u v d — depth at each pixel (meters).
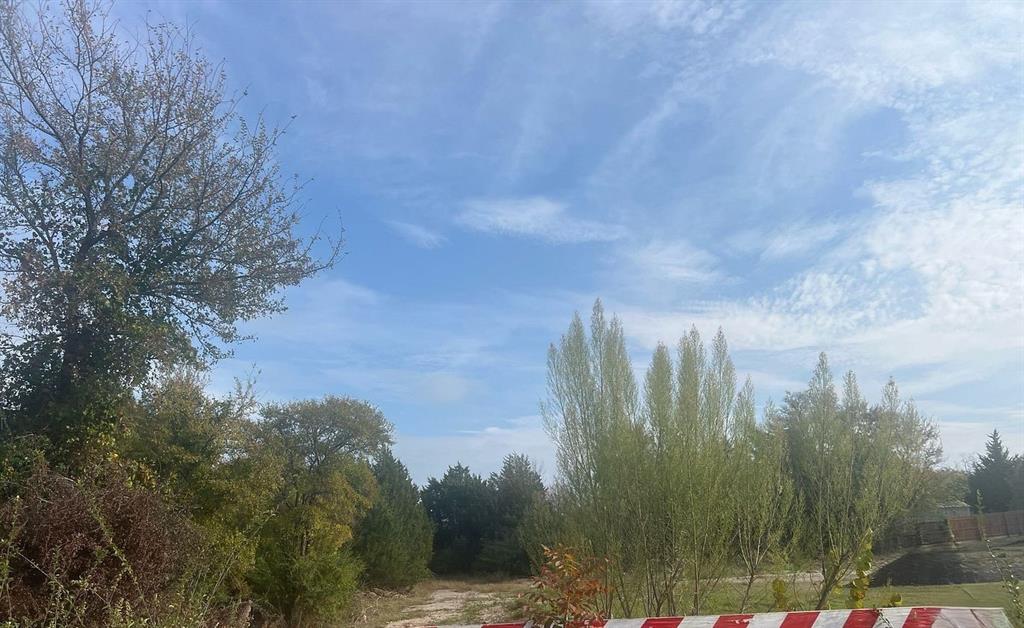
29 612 5.89
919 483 15.51
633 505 13.46
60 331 10.74
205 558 8.51
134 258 11.84
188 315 12.45
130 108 11.67
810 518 14.83
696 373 13.70
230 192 12.44
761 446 14.27
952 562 23.31
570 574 5.62
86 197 11.27
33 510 6.41
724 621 6.05
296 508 27.56
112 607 5.83
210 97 12.32
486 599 32.91
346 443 31.38
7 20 10.73
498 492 54.00
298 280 13.07
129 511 6.77
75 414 10.53
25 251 10.52
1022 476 46.06
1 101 10.79
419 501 47.19
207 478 17.75
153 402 16.08
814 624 5.94
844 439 14.86
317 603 21.91
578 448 14.78
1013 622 6.27
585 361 14.95
